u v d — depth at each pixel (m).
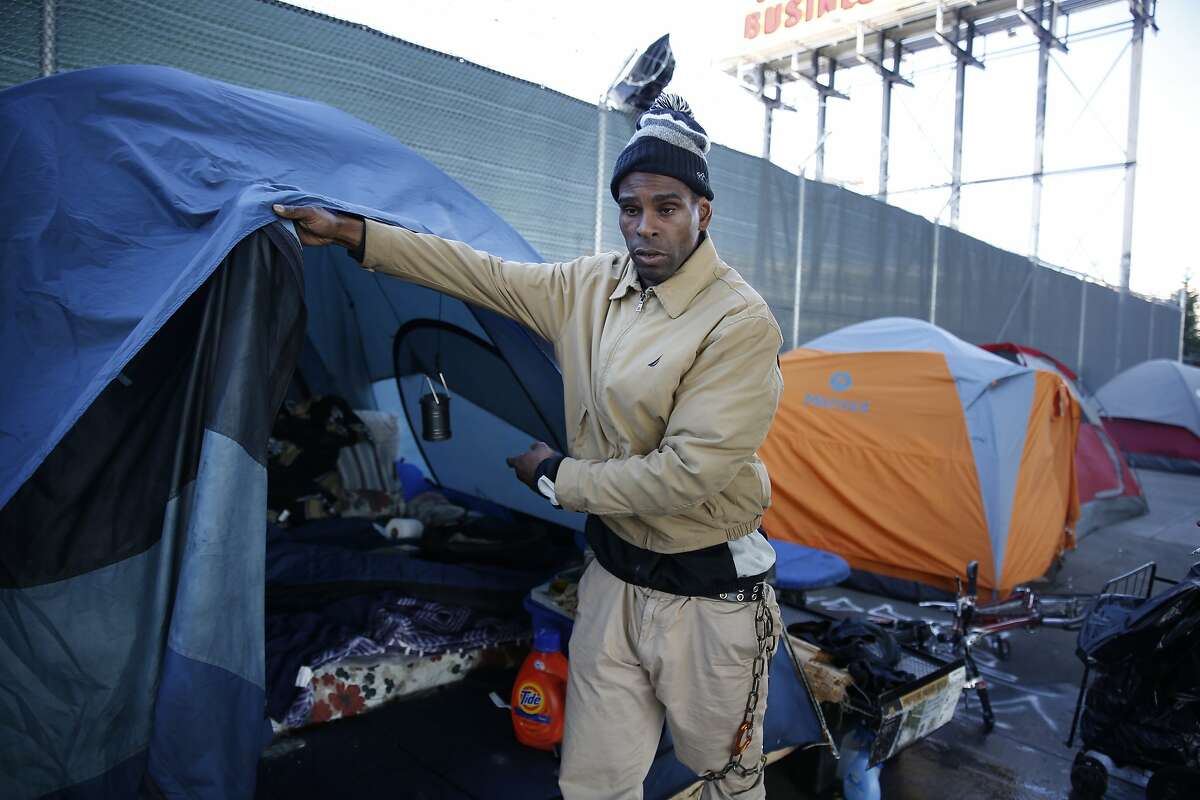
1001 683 4.16
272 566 3.00
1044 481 5.42
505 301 1.90
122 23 3.35
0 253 1.85
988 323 12.41
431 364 3.87
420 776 2.30
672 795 2.29
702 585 1.65
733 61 20.44
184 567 1.48
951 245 10.98
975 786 3.12
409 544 3.53
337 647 2.67
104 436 1.60
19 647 1.54
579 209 5.36
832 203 8.36
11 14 3.07
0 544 1.53
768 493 1.75
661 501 1.49
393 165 2.47
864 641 3.05
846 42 19.42
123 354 1.45
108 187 1.95
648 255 1.57
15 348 1.72
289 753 2.40
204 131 2.14
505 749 2.46
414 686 2.78
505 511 3.98
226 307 1.58
